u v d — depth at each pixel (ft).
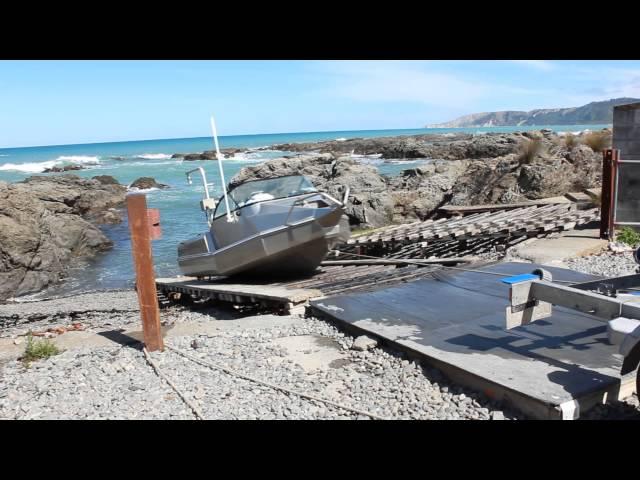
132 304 41.24
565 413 13.17
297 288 29.78
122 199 111.14
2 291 54.19
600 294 15.35
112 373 19.89
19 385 19.22
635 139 36.22
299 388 16.99
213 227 34.35
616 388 14.26
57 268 60.64
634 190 36.50
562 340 17.47
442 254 42.19
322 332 22.43
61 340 25.57
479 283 25.79
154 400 17.07
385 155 212.23
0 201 60.64
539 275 16.78
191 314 33.60
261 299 28.50
